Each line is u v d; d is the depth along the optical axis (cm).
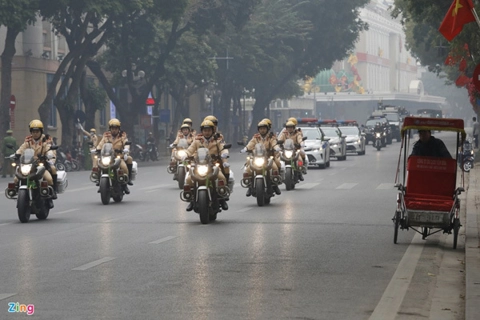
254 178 4803
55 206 4900
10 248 3117
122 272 2566
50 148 4184
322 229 3722
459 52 6072
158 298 2162
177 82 13700
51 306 2053
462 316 2014
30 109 12331
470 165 7762
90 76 14512
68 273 2545
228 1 11844
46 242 3288
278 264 2741
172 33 11825
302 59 17638
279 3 16612
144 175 7969
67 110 10456
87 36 10456
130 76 11862
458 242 3394
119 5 9525
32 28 12394
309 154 8500
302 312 2022
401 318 1986
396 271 2655
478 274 2525
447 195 3344
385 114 18775
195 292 2250
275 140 4969
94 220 4131
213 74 13462
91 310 2011
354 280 2475
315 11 17312
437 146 3419
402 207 3284
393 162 9838
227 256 2903
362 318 1977
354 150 11631
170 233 3569
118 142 5119
